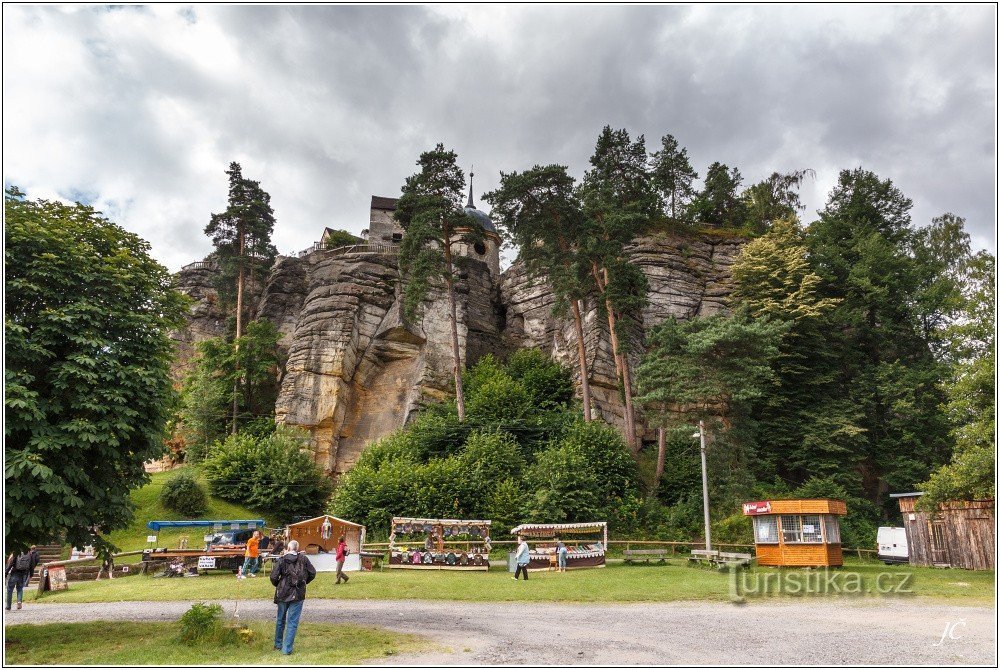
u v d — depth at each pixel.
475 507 34.09
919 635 12.40
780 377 42.44
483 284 56.72
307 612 15.76
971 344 26.80
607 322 47.56
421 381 47.47
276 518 38.62
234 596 18.80
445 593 19.05
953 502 27.25
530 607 16.70
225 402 50.06
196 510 36.78
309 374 47.31
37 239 13.78
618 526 34.47
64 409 13.64
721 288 52.00
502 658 10.52
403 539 31.27
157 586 21.34
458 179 48.56
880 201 55.88
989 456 23.44
